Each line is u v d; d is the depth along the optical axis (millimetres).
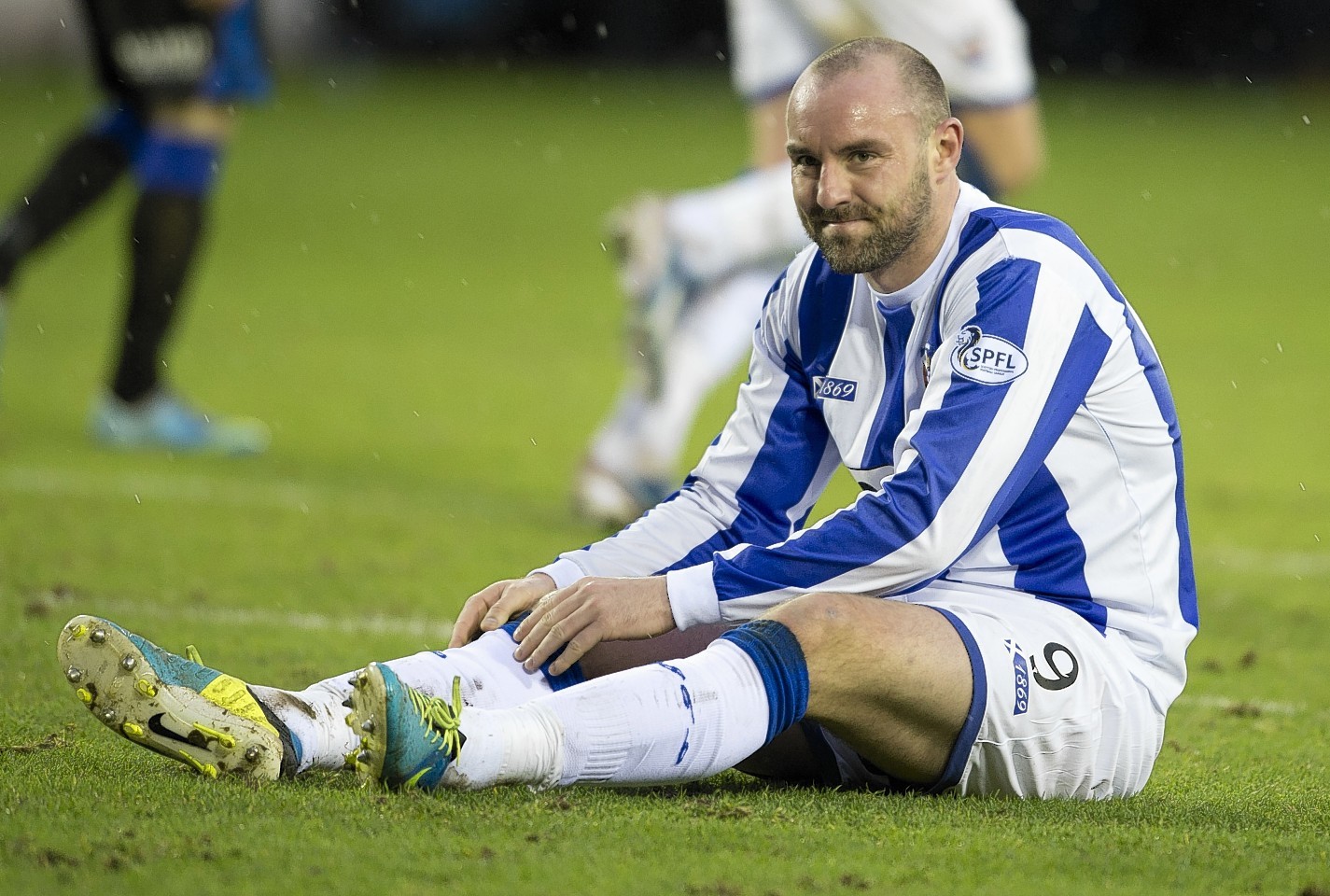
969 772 9836
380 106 92000
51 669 13445
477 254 51031
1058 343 9812
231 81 25562
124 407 25656
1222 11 106000
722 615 9789
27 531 19641
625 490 22125
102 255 47875
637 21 110562
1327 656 16500
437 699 8984
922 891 8039
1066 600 10031
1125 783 10133
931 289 10211
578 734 9203
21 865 8000
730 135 80812
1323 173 72625
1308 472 26875
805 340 10992
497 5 109938
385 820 8758
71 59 89812
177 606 16453
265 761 9367
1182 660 10273
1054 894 8078
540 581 10578
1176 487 10383
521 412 30719
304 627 15812
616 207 59969
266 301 42031
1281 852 9102
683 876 8094
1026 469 9789
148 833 8523
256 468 24859
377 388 32344
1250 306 43969
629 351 22234
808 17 22812
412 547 20094
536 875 8016
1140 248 52688
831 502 24812
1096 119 91312
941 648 9453
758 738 9359
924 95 9844
